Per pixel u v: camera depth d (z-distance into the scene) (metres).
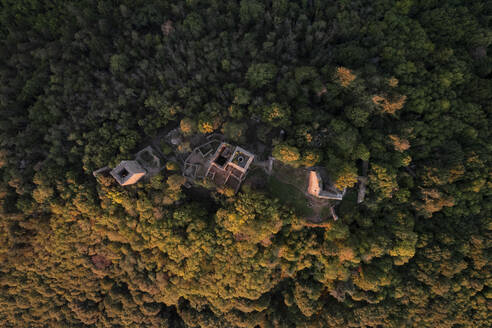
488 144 51.44
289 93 51.19
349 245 49.31
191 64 56.34
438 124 51.72
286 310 61.03
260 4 57.66
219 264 53.28
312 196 53.03
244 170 51.16
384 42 54.28
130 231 54.62
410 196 52.66
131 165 52.16
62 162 56.47
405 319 54.72
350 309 56.34
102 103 57.75
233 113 52.38
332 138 49.50
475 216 52.91
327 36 56.53
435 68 54.28
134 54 59.03
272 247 51.09
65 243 58.41
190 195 56.44
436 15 56.81
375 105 49.94
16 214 56.75
